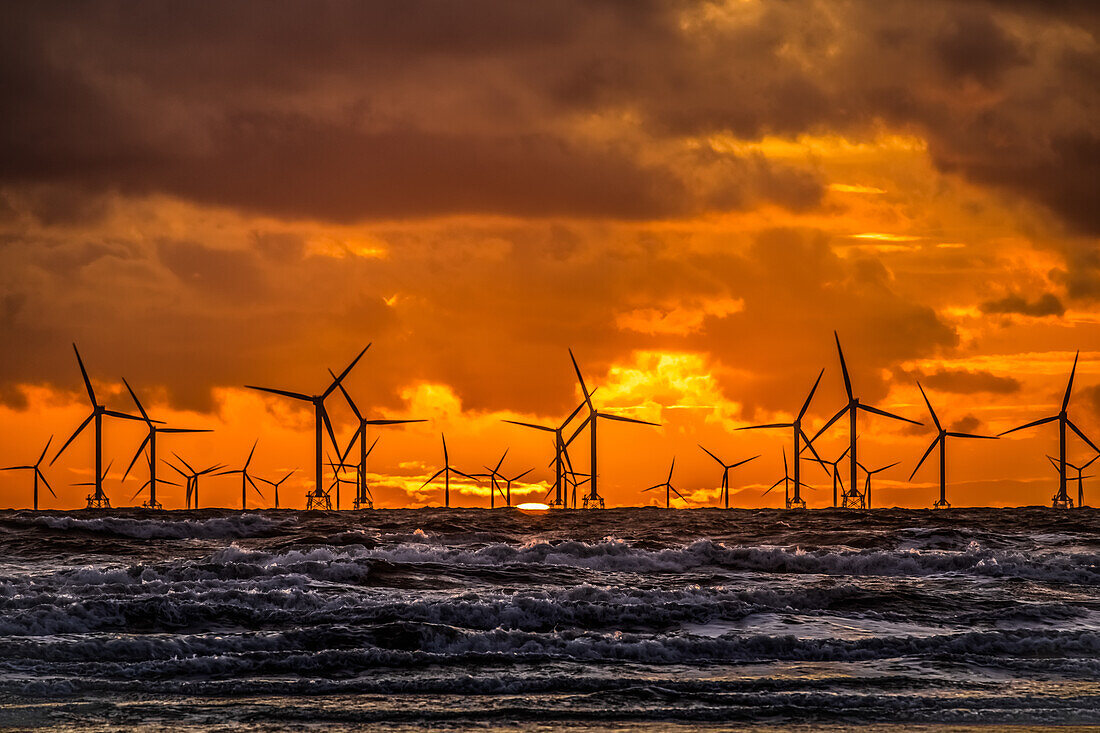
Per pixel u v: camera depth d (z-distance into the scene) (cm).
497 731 8650
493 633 11575
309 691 9681
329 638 11256
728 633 12494
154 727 8612
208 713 8988
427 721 8875
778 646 11519
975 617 13688
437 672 10400
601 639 11569
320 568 15588
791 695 9706
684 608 13288
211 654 10831
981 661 11250
